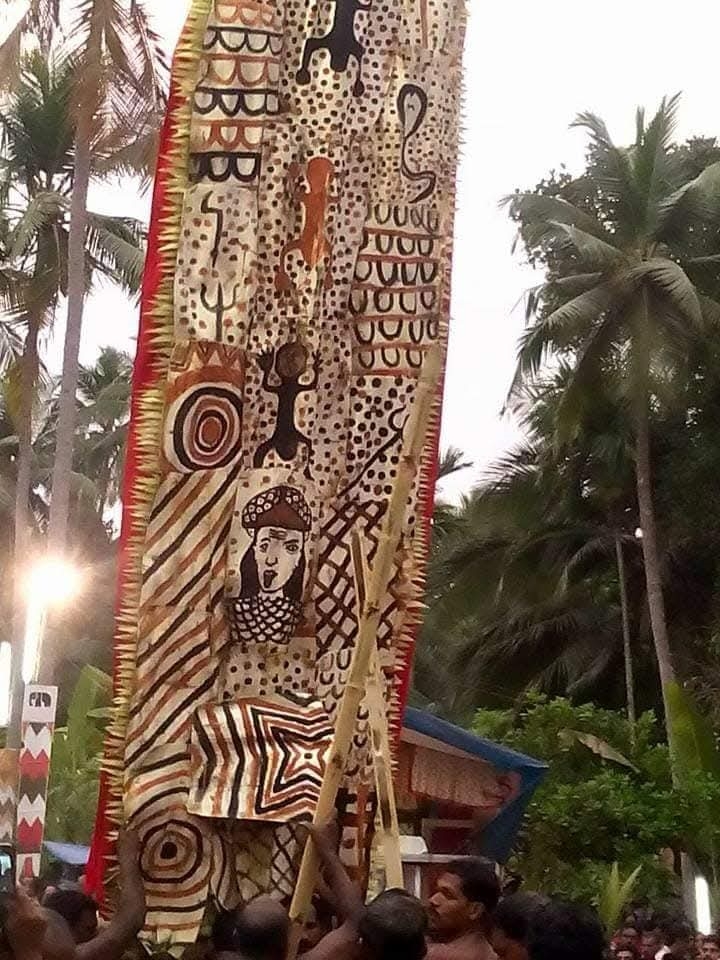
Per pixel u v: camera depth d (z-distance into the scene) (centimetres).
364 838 604
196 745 594
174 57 631
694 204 2678
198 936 579
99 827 593
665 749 1917
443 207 661
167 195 623
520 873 1636
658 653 2578
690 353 2695
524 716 2106
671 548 2967
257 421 621
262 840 591
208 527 609
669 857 2025
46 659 2003
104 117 1922
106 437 3984
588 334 2714
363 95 648
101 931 531
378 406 639
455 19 673
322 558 627
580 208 2917
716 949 1145
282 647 613
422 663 3641
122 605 603
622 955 1123
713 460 2752
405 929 452
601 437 2900
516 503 3088
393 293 646
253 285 623
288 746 599
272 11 637
